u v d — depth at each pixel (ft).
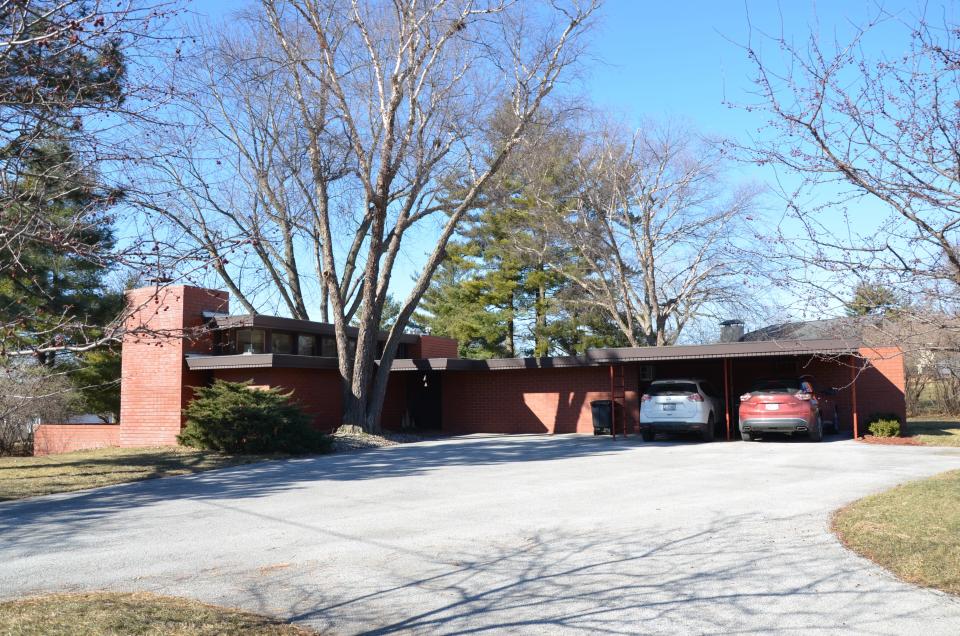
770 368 79.82
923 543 23.68
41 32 19.47
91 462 53.16
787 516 29.58
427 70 69.56
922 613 18.16
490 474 44.96
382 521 30.09
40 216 19.17
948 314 20.20
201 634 16.31
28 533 28.66
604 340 131.03
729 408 68.69
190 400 66.69
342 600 19.77
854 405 64.90
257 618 18.01
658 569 22.43
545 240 113.09
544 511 31.89
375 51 73.51
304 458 56.54
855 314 21.44
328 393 77.20
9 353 18.08
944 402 103.91
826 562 22.70
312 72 70.38
